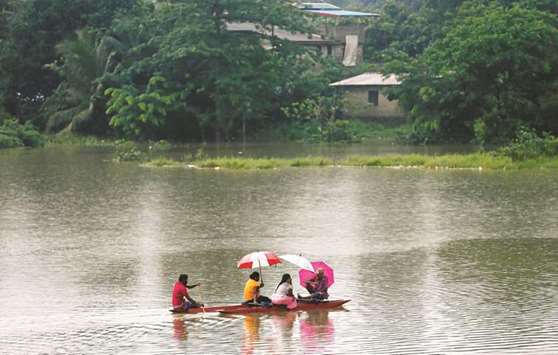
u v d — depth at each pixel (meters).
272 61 122.81
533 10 107.88
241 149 107.12
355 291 37.72
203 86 120.06
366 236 49.09
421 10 153.50
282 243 47.50
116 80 122.75
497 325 32.56
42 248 46.91
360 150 103.06
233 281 39.69
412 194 63.72
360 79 128.75
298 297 35.38
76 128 125.31
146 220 54.59
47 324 33.56
